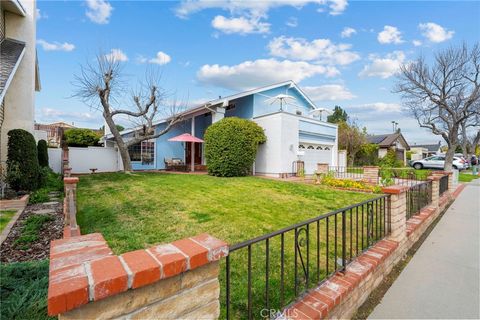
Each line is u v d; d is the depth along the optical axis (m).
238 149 11.45
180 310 1.26
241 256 3.31
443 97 19.64
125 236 3.94
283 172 12.30
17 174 6.86
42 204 6.20
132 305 1.09
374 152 28.58
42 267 2.63
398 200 3.60
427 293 2.79
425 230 4.99
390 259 3.28
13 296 2.12
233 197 6.86
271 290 2.54
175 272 1.18
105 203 6.07
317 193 7.84
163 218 4.90
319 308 2.02
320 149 15.20
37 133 13.68
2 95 5.61
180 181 9.52
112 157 15.59
